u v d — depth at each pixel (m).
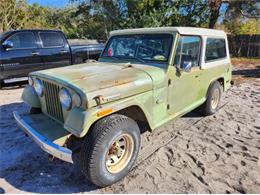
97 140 2.70
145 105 3.28
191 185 3.05
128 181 3.11
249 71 11.49
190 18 19.22
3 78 7.21
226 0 17.94
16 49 7.36
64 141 2.86
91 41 10.20
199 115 5.43
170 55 3.63
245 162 3.57
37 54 7.75
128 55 4.09
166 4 18.73
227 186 3.04
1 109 5.71
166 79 3.58
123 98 2.97
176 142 4.18
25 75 7.60
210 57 4.91
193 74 4.29
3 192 2.88
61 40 8.41
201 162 3.56
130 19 18.59
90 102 2.63
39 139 2.79
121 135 2.92
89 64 3.95
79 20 22.28
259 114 5.61
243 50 18.42
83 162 2.76
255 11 18.27
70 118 2.68
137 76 3.23
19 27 20.59
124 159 3.11
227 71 5.74
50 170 3.33
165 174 3.27
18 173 3.25
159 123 3.66
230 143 4.16
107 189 2.96
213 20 18.84
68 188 2.98
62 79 2.94
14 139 4.21
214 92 5.28
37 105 3.58
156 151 3.86
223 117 5.39
